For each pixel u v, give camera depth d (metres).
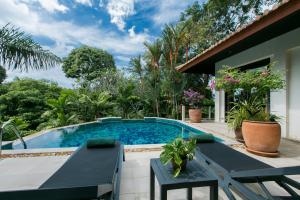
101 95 10.22
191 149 1.80
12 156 3.27
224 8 11.46
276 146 3.29
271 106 5.09
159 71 11.09
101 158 2.39
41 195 1.02
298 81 4.51
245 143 3.68
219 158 2.32
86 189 1.08
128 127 8.27
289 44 4.60
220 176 2.08
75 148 3.68
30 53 3.71
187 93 9.30
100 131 7.42
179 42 10.63
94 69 21.22
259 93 3.99
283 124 4.74
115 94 11.62
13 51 3.54
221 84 4.28
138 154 3.47
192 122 7.93
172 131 7.45
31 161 3.02
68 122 8.09
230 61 6.99
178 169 1.70
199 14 12.72
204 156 2.42
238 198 1.92
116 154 2.57
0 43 3.48
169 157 1.75
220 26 12.13
